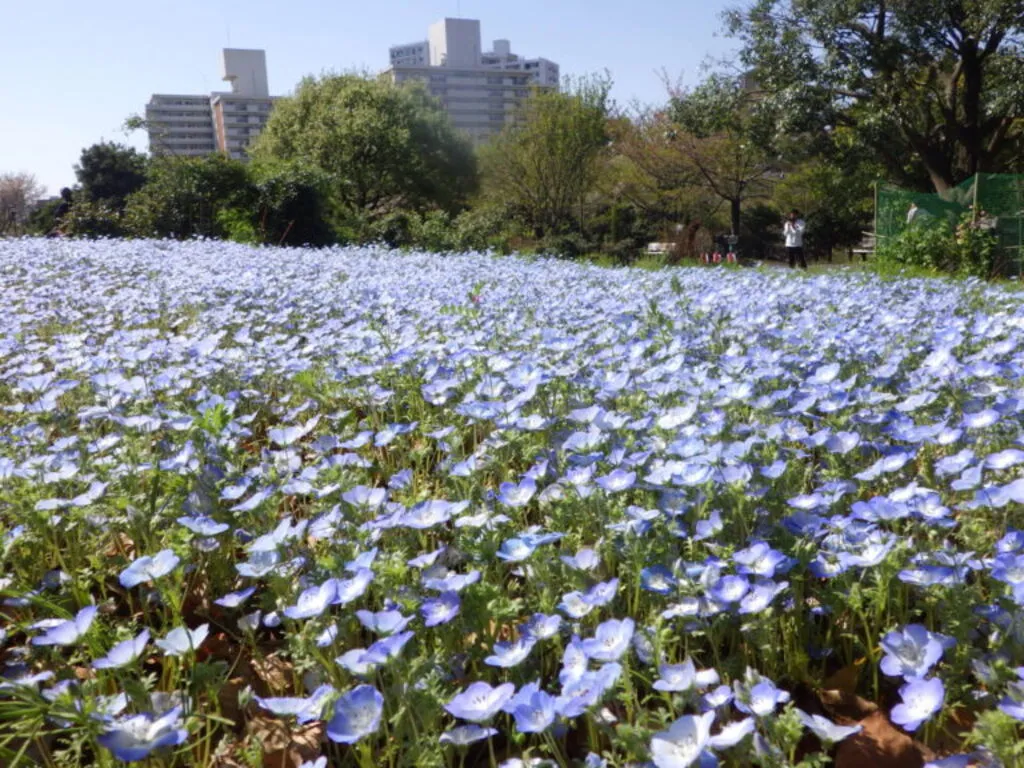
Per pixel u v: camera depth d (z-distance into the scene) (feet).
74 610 7.56
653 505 7.73
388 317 17.87
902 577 6.15
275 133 134.72
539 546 6.91
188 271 29.14
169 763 5.76
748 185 119.85
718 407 10.64
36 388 12.16
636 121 120.37
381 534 7.73
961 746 5.56
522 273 33.45
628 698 5.37
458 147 143.64
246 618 6.89
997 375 11.60
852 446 8.93
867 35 70.79
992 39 69.82
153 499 8.32
